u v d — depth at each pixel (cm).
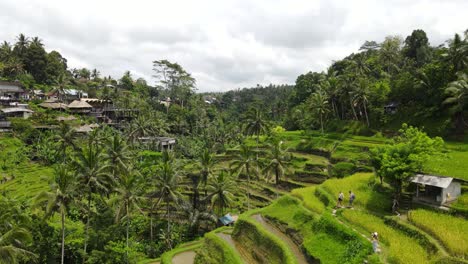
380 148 4544
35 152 9075
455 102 6988
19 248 4041
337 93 9888
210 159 6662
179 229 6319
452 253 2922
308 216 4300
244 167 6731
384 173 4100
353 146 7944
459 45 7381
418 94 8112
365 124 9100
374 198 4422
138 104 13025
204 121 13475
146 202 6456
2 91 11775
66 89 13525
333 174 6912
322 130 9788
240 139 12106
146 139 10738
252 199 7369
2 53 13812
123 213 5525
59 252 5356
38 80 14262
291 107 13962
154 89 17912
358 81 9612
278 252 3900
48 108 11406
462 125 6862
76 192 4781
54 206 4462
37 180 7381
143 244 5981
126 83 16962
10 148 8981
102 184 5216
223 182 6425
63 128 7881
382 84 9162
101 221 6025
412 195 4341
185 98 15700
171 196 5853
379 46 13212
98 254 5216
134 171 6450
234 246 4631
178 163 6538
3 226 4200
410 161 3988
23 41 14462
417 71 8306
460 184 4019
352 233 3478
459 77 6888
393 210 4050
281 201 5169
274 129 11088
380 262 2938
